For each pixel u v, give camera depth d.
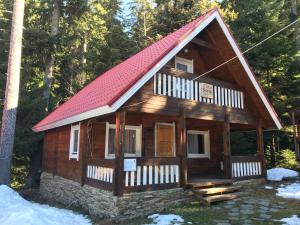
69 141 12.52
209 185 10.36
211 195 9.92
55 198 13.16
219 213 8.48
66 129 13.09
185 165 9.86
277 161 18.98
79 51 27.27
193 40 11.13
